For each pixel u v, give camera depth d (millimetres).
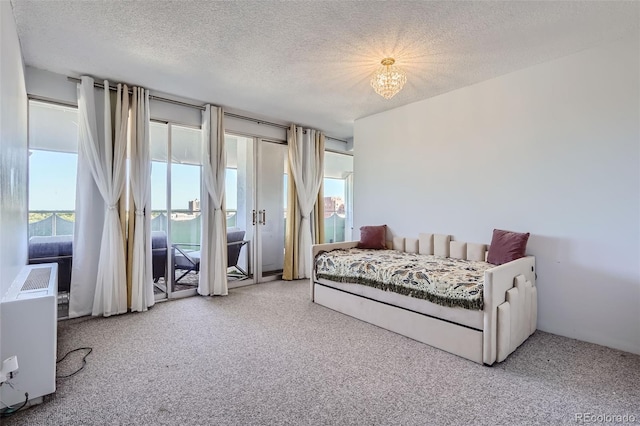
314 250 3760
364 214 4527
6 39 1841
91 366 2193
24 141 2750
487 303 2211
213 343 2580
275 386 1962
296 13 2133
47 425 1606
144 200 3438
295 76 3162
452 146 3541
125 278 3309
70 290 3137
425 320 2590
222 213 4070
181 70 3029
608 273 2541
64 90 3131
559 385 1974
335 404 1782
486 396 1859
